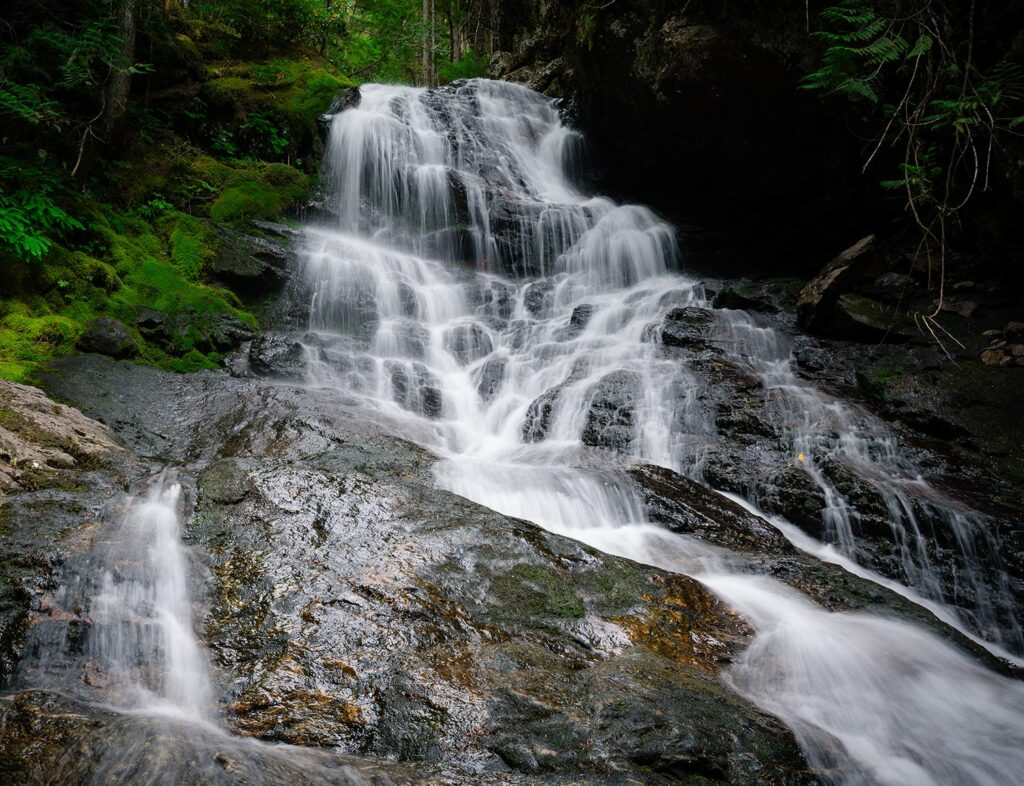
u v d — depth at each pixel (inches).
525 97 604.4
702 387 303.7
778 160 436.1
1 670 124.6
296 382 322.3
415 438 283.3
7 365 268.7
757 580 192.2
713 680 143.9
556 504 221.9
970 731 142.6
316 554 164.1
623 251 461.4
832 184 421.7
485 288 437.1
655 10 413.7
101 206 369.1
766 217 485.4
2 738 102.7
